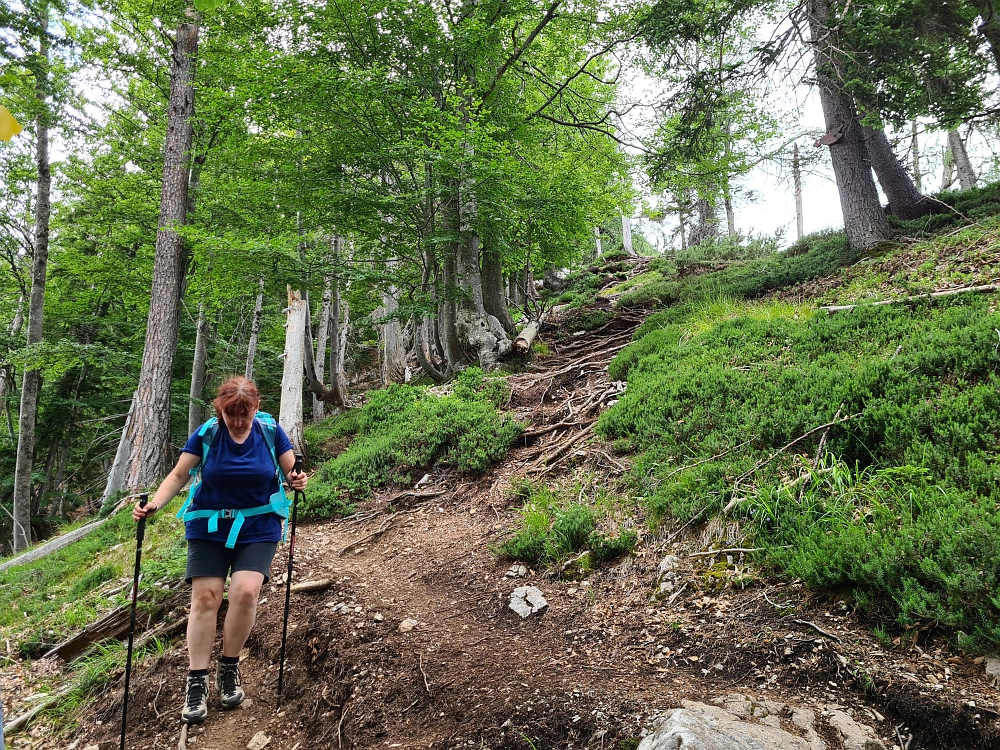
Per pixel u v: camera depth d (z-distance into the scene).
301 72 9.09
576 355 11.61
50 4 11.34
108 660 4.32
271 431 3.35
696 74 9.70
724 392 5.92
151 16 12.62
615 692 2.91
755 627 3.27
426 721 3.06
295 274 10.48
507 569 4.72
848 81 8.96
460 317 11.91
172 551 5.81
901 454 4.09
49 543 9.52
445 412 8.45
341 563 5.54
